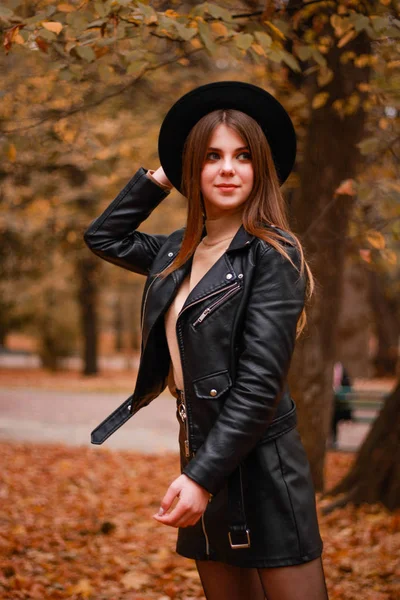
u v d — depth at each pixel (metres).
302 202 6.23
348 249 6.68
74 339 30.53
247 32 4.16
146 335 2.28
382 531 5.60
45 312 29.34
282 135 2.33
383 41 4.63
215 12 3.79
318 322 6.53
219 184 2.17
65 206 13.45
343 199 6.12
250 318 2.04
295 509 2.10
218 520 2.15
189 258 2.29
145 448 10.67
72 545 5.10
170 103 8.51
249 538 2.06
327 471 9.37
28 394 19.20
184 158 2.26
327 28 5.26
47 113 6.19
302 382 6.70
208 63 8.89
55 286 26.34
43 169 8.63
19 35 3.71
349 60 5.79
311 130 6.17
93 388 21.55
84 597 3.96
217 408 2.07
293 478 2.12
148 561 4.81
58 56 4.95
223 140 2.18
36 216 13.61
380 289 26.56
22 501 6.57
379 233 4.29
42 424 13.20
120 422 2.36
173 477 8.27
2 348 46.91
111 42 3.75
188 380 2.12
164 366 2.36
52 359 30.27
